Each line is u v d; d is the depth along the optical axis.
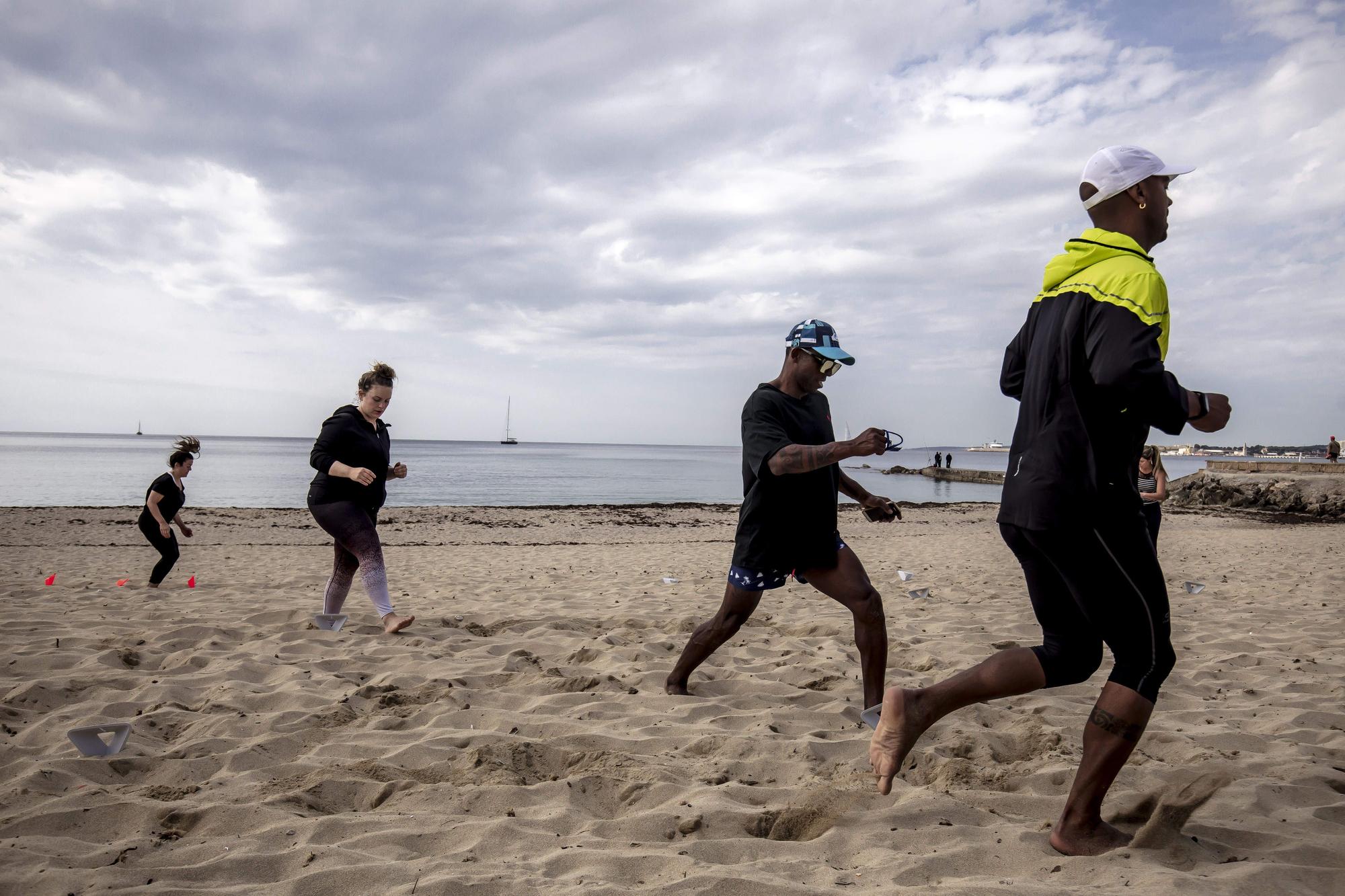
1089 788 2.29
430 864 2.21
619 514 25.36
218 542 15.05
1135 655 2.24
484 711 3.78
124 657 4.75
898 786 2.85
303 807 2.68
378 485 5.78
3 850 2.24
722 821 2.57
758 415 3.55
